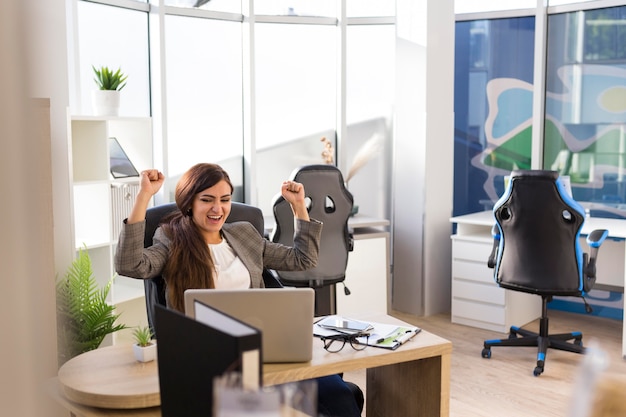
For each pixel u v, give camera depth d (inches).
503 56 224.2
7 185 17.5
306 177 166.9
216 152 209.2
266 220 207.2
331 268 173.9
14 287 17.8
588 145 216.8
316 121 224.8
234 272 114.0
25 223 17.8
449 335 196.4
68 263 137.1
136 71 188.5
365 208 231.1
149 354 88.1
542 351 168.1
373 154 228.4
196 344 51.9
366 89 226.4
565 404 147.2
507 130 225.9
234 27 209.0
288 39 218.4
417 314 218.4
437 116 214.2
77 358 89.8
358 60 225.5
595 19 211.9
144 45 189.8
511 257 166.4
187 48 200.1
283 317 85.6
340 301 199.2
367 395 112.3
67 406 79.1
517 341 175.2
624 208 211.8
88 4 175.9
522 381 160.7
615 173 212.8
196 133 204.2
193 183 112.2
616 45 209.5
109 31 181.2
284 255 120.8
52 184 25.3
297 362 87.0
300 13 217.8
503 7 222.1
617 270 202.8
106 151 162.4
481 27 226.1
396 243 222.2
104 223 163.8
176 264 109.3
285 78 219.6
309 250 121.0
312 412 41.3
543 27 217.0
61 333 37.7
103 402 76.9
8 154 17.5
